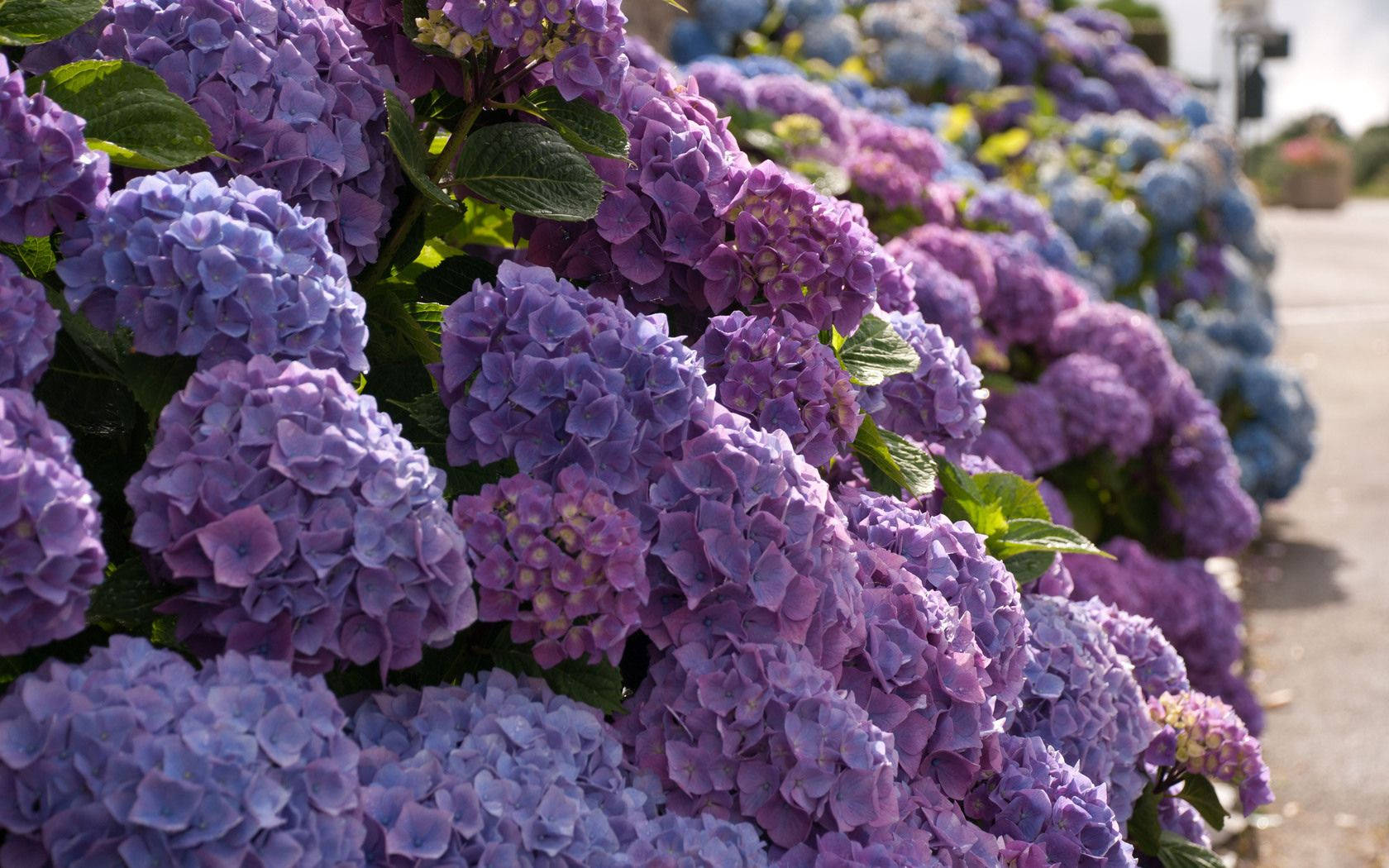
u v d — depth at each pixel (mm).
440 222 1491
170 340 1178
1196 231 5121
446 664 1292
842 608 1300
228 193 1217
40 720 1065
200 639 1159
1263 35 10133
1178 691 1738
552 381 1274
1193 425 3199
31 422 1110
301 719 1102
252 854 1059
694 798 1250
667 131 1479
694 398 1302
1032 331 2957
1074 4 8531
